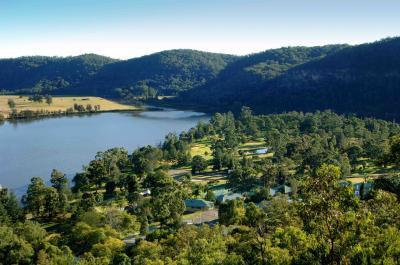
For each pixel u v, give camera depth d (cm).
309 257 5047
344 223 4388
